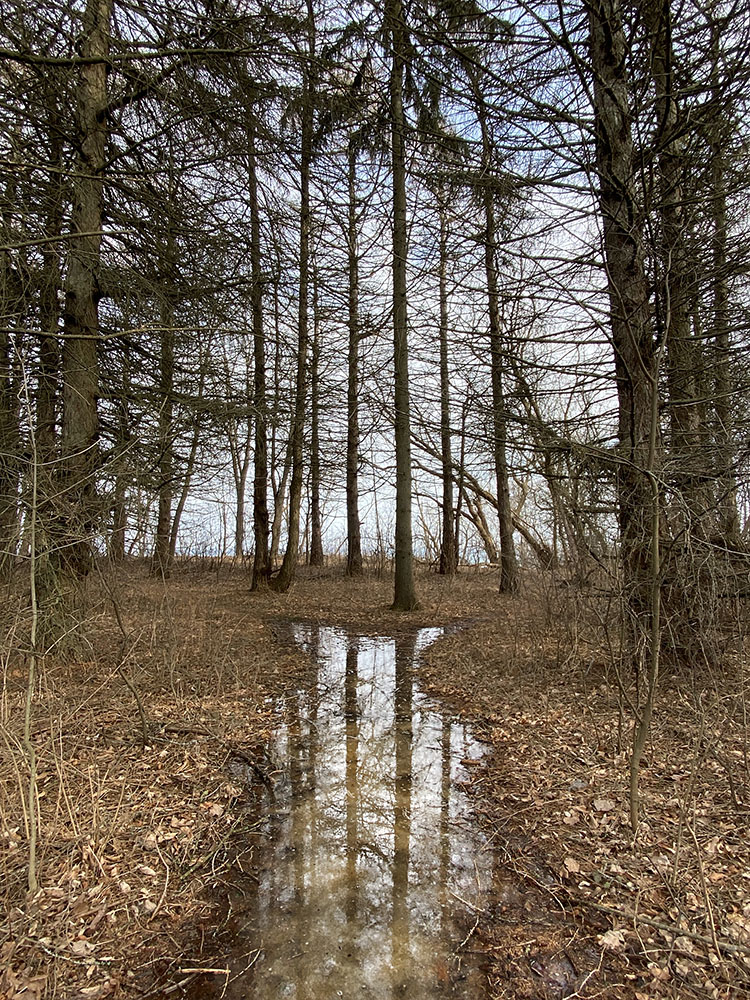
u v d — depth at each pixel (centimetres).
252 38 504
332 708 530
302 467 1307
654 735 404
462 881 277
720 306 512
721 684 402
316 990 211
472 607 1057
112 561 455
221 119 560
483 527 1669
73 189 550
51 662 512
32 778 250
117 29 539
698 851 245
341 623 938
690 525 318
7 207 445
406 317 958
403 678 630
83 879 264
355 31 465
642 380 446
